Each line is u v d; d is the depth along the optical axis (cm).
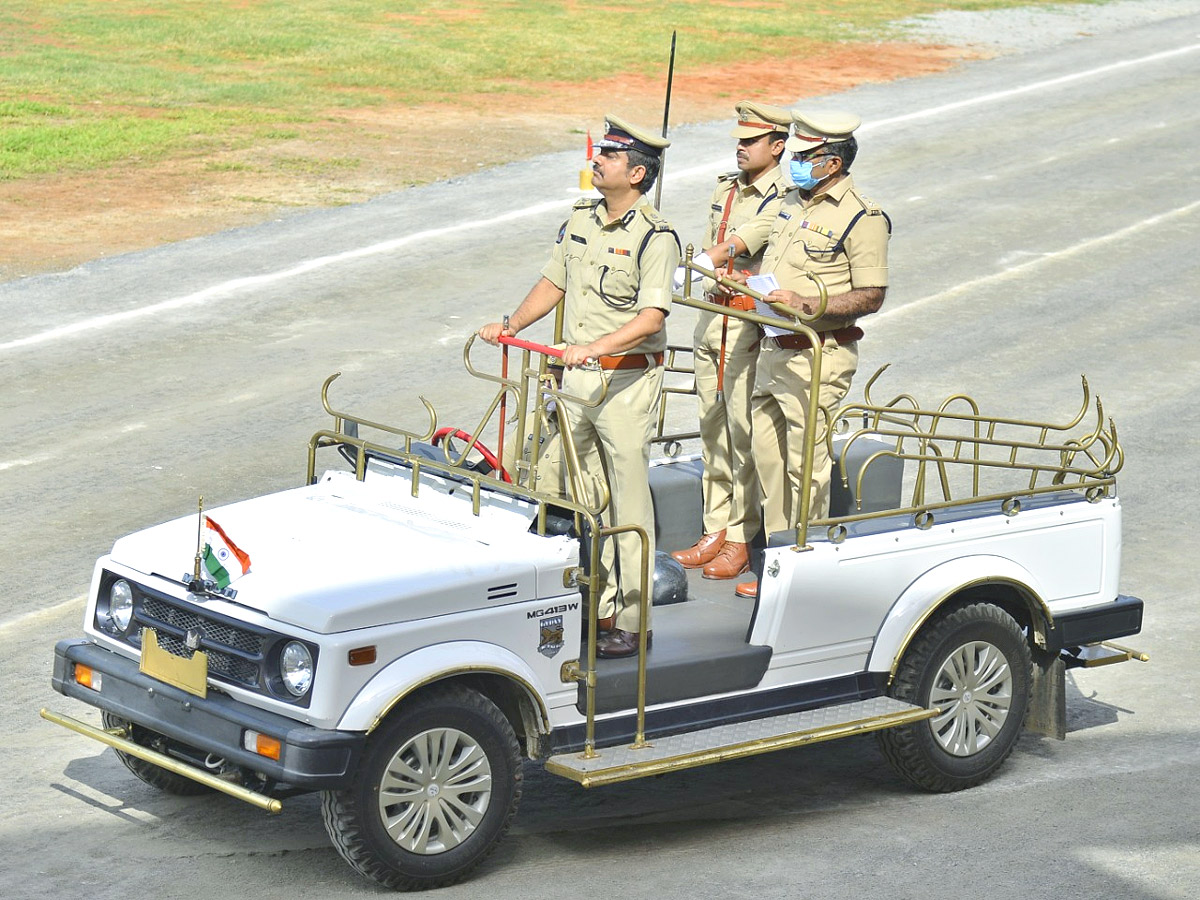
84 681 1073
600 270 1127
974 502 1190
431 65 5288
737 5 6744
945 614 1182
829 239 1243
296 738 944
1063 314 2731
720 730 1097
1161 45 5847
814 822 1143
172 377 2305
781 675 1130
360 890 1012
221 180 3656
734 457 1315
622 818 1150
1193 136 4278
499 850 1085
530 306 1189
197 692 998
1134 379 2391
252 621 980
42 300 2700
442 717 996
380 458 1184
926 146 4138
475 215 3344
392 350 2447
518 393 1136
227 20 6022
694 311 2667
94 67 5053
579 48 5647
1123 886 1035
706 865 1063
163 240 3125
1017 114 4578
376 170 3797
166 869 1042
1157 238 3253
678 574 1230
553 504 1049
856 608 1147
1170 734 1320
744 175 1401
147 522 1755
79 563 1631
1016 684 1216
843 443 1372
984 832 1124
